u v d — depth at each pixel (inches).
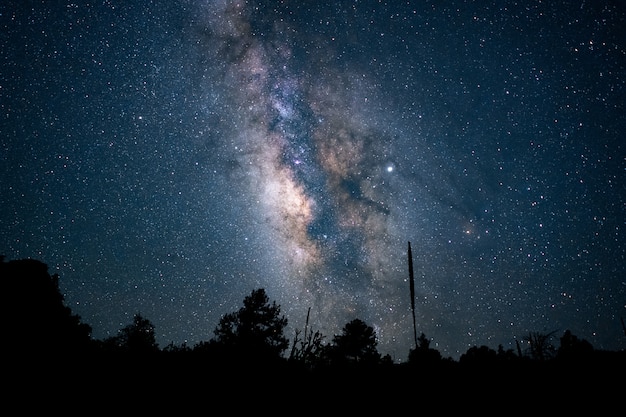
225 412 377.1
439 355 1032.2
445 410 528.4
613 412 528.4
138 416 365.7
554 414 534.9
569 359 786.8
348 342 898.7
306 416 389.1
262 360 459.2
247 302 820.0
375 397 510.3
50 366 492.1
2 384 412.8
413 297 359.6
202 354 499.2
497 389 642.8
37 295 685.9
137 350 553.6
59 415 368.5
